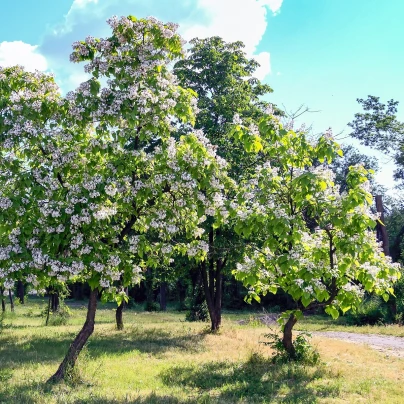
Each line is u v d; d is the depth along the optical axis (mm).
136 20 9031
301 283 9102
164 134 9211
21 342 14391
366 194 8844
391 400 7973
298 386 8930
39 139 8344
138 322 25141
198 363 11070
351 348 14562
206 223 16172
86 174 8609
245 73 20000
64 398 7223
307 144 9844
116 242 9125
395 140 33469
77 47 8797
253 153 17094
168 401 7473
